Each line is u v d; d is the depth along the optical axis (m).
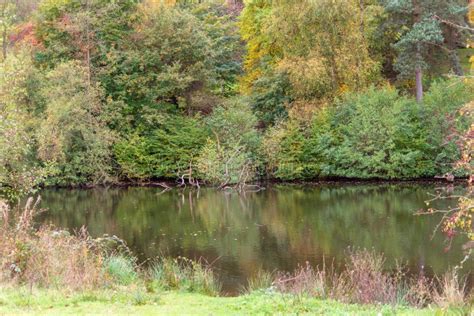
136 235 20.08
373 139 32.97
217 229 20.91
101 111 35.31
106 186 35.59
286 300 9.98
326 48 35.28
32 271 10.77
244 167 33.06
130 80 36.25
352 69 34.72
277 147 34.38
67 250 12.02
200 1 49.69
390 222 20.89
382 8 35.34
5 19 17.73
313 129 34.47
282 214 23.81
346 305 9.67
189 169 35.16
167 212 25.44
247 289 12.99
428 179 33.22
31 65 32.09
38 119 30.75
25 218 11.90
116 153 35.88
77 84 33.69
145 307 9.19
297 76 34.22
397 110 32.69
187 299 10.40
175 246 18.11
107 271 12.15
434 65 35.66
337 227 20.41
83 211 26.17
